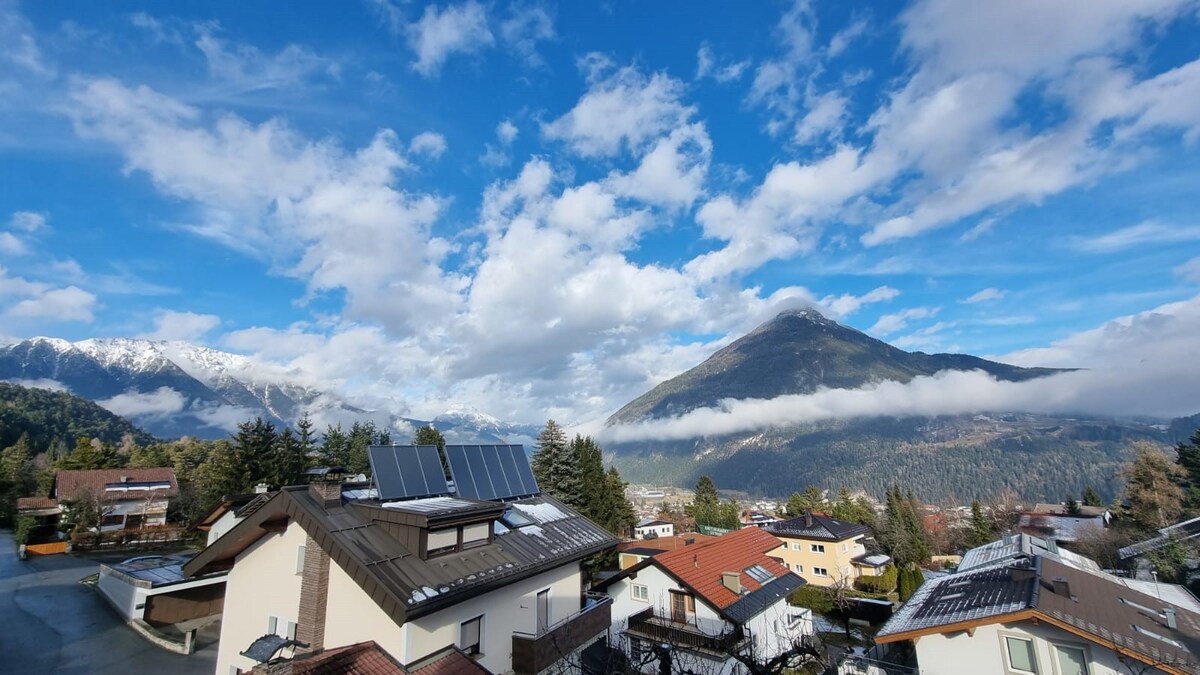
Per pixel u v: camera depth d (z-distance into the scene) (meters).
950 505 142.12
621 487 64.38
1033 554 26.75
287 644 12.20
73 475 58.25
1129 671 16.98
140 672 22.59
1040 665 18.42
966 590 23.39
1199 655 17.17
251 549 17.05
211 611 31.06
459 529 16.09
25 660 23.23
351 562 13.68
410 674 12.59
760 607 26.39
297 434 62.34
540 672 16.16
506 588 16.56
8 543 48.91
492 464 22.67
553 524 20.81
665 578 27.45
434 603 13.34
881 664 23.47
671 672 18.50
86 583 35.28
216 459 63.12
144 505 58.00
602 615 20.09
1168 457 55.88
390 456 18.45
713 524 88.69
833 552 59.31
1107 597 20.88
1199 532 38.34
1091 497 94.38
